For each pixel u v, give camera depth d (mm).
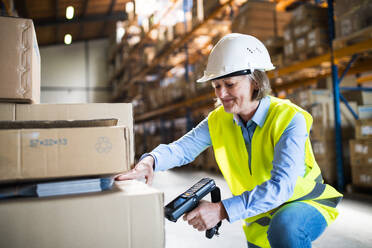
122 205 820
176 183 5789
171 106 8938
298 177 1174
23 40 1091
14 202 760
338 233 2607
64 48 15172
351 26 3764
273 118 1176
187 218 997
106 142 847
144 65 9492
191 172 7527
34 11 10750
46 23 11945
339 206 3436
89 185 869
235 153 1320
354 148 4105
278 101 1247
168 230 2941
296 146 1082
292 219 1076
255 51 1180
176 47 7758
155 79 11430
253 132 1263
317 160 4645
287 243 1044
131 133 1273
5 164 776
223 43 1188
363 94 4836
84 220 792
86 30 14164
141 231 830
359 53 4156
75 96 15086
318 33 4199
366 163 3945
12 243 744
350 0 3766
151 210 841
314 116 4668
